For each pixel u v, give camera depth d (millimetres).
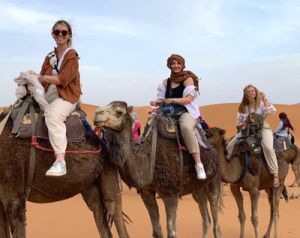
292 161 12547
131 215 10312
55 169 4469
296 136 48312
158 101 6367
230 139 8742
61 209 11047
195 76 6254
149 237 8109
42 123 4734
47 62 5156
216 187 6832
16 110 4738
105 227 5383
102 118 4734
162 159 5555
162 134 5727
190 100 5992
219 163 6492
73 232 8352
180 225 9359
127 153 4969
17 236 4492
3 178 4434
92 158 4988
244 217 7949
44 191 4809
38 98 4711
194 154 5848
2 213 4750
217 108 61219
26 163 4570
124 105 4945
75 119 4988
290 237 8508
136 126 8867
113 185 5250
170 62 6258
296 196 14477
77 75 5051
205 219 7145
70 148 4832
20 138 4570
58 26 5035
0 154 4449
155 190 5688
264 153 8094
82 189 5098
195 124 6078
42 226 8852
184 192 6109
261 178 8242
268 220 10328
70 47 5141
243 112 8367
